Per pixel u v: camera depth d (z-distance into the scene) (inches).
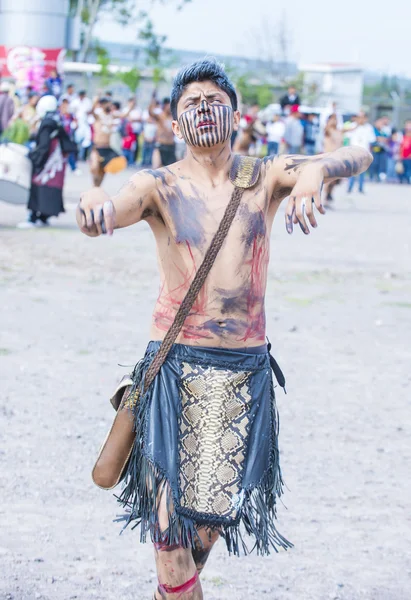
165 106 899.4
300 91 1904.5
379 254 628.7
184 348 137.8
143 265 534.6
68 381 307.4
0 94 819.4
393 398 305.4
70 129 1283.2
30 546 195.5
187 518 133.6
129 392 140.6
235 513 134.6
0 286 455.8
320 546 200.4
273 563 192.9
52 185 641.0
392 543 203.0
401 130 1829.5
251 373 138.3
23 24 1176.8
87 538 200.7
